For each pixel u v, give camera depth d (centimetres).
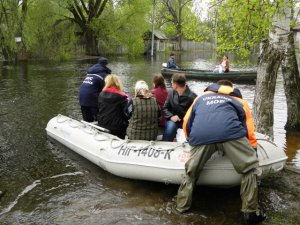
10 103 1060
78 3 3266
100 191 468
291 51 747
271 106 605
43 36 2634
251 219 379
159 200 439
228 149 382
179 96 526
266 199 432
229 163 417
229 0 615
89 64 2420
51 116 894
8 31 2145
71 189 476
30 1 2562
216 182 429
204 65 2702
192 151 405
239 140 381
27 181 504
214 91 414
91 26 3203
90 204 433
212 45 920
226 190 457
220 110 391
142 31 3422
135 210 416
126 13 3278
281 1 530
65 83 1491
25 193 466
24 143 670
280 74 1834
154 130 514
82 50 3431
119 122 571
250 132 400
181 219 394
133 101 507
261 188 460
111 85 575
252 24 629
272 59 589
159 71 2041
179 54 4259
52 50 2688
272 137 610
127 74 1875
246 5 582
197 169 401
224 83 430
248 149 381
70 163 567
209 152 394
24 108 989
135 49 3419
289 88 765
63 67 2191
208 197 440
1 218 404
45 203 439
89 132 591
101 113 578
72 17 3294
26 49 2497
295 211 404
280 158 457
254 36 627
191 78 1727
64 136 639
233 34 652
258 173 385
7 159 591
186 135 435
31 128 775
